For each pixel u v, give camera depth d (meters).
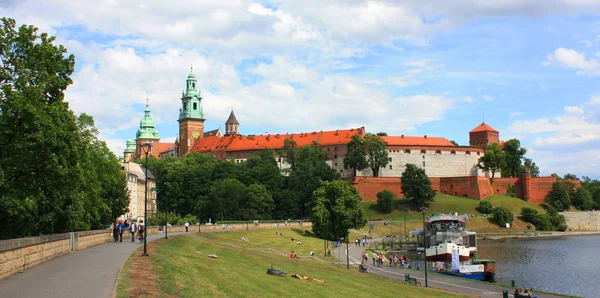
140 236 73.19
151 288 36.22
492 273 91.94
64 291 32.94
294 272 66.50
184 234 103.12
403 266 100.88
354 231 174.25
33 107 51.94
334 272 76.75
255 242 119.62
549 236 188.12
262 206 190.12
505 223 195.12
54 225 73.75
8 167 55.59
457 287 75.75
